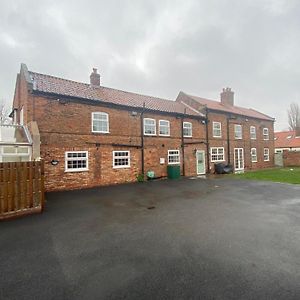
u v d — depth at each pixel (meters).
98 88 17.06
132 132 15.99
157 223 6.25
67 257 4.25
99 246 4.74
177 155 18.62
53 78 15.38
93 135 14.06
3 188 6.78
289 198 9.33
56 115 12.80
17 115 16.86
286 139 44.81
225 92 27.56
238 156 23.95
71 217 6.94
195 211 7.46
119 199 9.65
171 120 18.42
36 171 7.48
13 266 3.94
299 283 3.30
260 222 6.22
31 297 3.08
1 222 6.48
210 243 4.81
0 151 10.21
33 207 7.38
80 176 13.30
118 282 3.40
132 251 4.47
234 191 11.12
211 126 21.47
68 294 3.13
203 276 3.52
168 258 4.14
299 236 5.18
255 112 30.16
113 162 14.84
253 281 3.36
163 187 12.86
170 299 2.98
